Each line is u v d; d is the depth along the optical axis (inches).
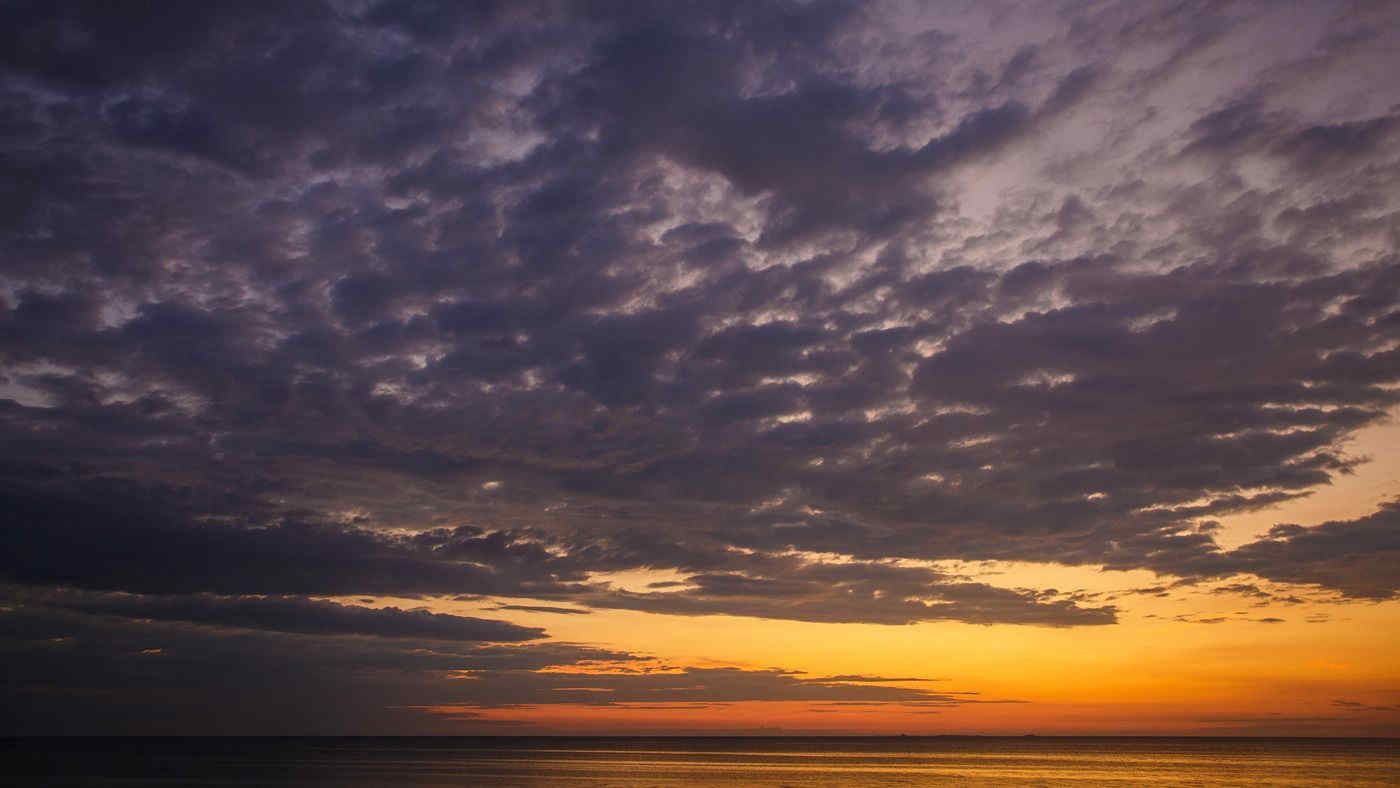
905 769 5487.2
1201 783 4224.9
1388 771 5236.2
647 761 6392.7
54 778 3946.9
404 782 3814.0
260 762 5556.1
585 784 3826.3
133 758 6023.6
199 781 3782.0
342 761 5871.1
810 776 4653.1
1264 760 6870.1
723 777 4490.7
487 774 4503.0
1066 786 4037.9
